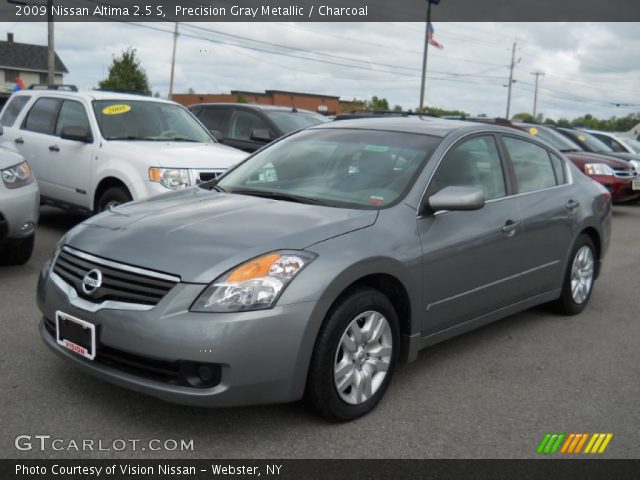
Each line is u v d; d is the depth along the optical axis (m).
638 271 7.75
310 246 3.40
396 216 3.87
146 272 3.25
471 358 4.61
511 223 4.62
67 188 7.98
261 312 3.13
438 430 3.50
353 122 4.96
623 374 4.44
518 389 4.10
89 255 3.50
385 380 3.71
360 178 4.21
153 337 3.10
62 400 3.60
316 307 3.25
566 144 13.57
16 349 4.29
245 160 4.96
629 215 12.98
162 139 8.09
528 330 5.30
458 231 4.17
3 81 58.22
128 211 4.00
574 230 5.41
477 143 4.68
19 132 8.79
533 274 4.96
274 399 3.21
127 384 3.22
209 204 3.99
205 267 3.20
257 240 3.38
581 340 5.11
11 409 3.47
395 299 3.85
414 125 4.71
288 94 49.53
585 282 5.77
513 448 3.35
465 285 4.25
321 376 3.33
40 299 3.72
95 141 7.67
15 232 5.78
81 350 3.37
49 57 28.02
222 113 11.20
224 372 3.09
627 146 15.64
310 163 4.51
